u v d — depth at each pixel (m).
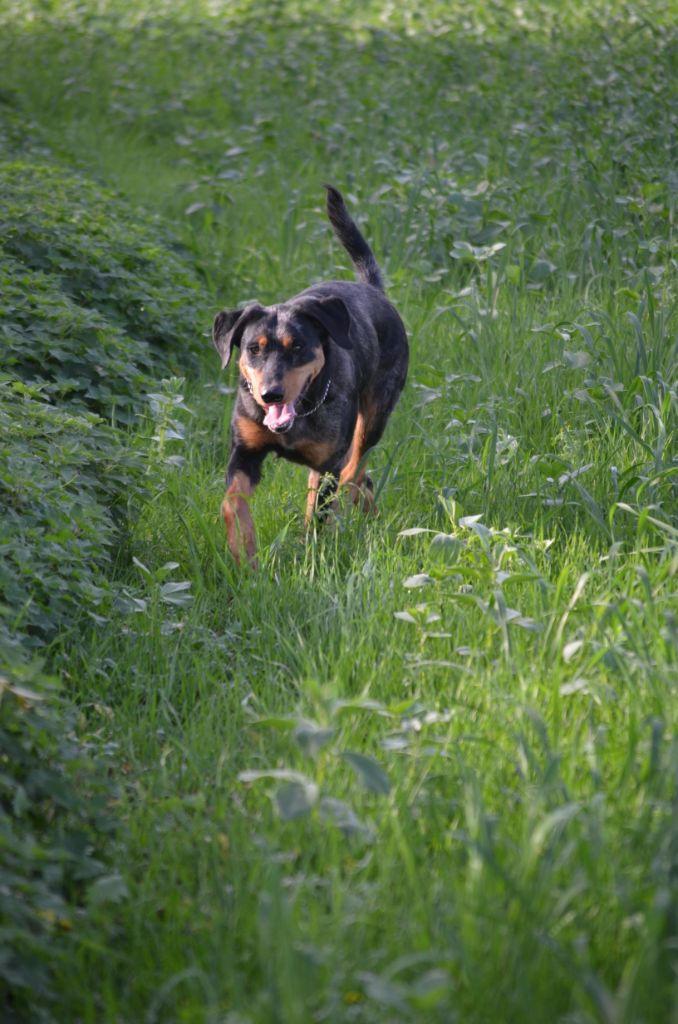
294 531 5.70
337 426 5.62
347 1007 2.44
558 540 5.03
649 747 3.10
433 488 5.78
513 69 13.45
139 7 18.97
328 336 5.52
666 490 5.18
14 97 14.15
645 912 2.48
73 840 3.02
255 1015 2.37
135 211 9.66
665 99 11.16
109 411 6.43
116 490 5.16
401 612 4.16
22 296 6.71
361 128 12.22
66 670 4.12
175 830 3.16
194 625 4.44
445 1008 2.30
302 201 10.19
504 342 7.16
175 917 2.82
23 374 6.29
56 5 18.64
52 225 7.70
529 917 2.47
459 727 3.45
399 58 14.59
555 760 2.88
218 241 9.83
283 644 4.30
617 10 15.40
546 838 2.74
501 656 3.93
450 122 12.22
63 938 2.72
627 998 2.23
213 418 6.93
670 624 3.55
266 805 3.26
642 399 5.91
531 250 8.72
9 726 3.07
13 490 4.44
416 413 6.71
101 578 4.54
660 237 8.10
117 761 3.59
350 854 2.98
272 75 14.59
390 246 9.09
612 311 7.60
